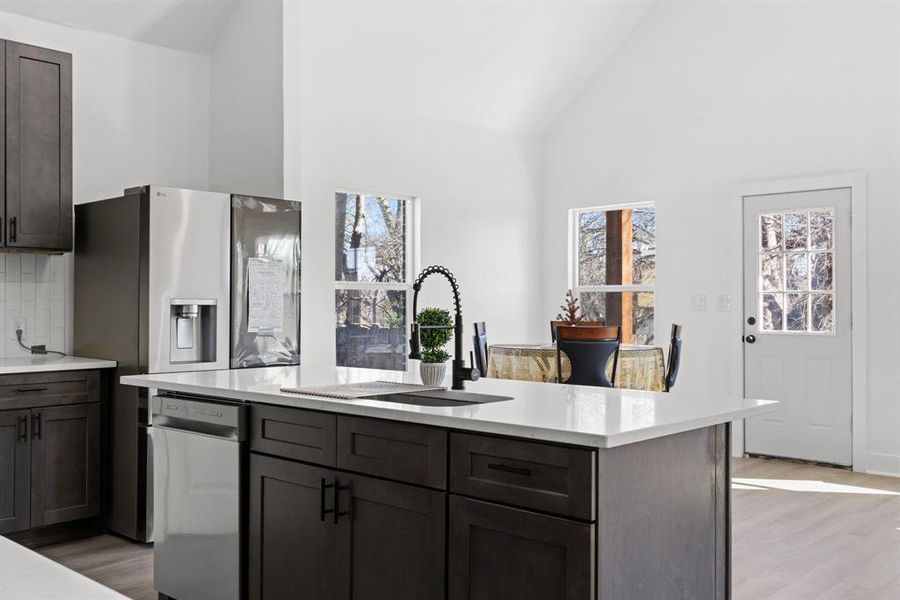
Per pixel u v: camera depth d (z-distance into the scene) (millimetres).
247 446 2750
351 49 5387
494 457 2049
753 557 3715
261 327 4391
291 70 4883
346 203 5812
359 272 5906
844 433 5648
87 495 4117
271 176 4922
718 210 6250
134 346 4055
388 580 2307
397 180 6012
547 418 2064
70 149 4246
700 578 2256
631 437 1870
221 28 5203
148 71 5012
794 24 5891
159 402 3090
